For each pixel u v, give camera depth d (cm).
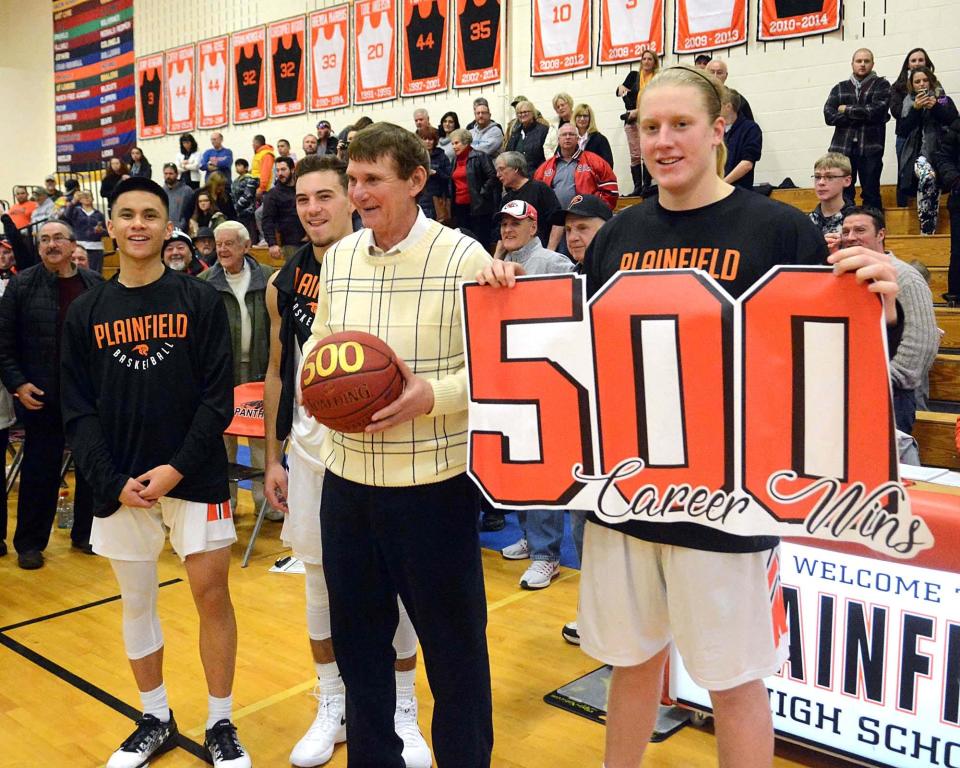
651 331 180
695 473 178
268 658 336
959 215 580
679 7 818
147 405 243
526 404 190
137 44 1388
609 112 872
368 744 214
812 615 246
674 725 275
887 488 167
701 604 177
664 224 185
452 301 200
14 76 1589
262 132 1217
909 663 230
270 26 1181
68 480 615
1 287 708
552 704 295
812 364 170
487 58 959
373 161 196
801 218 177
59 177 1556
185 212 1069
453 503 203
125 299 247
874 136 661
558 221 392
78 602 401
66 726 286
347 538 209
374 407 186
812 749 254
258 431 425
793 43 763
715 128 177
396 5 1038
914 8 705
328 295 216
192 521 247
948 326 539
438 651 205
